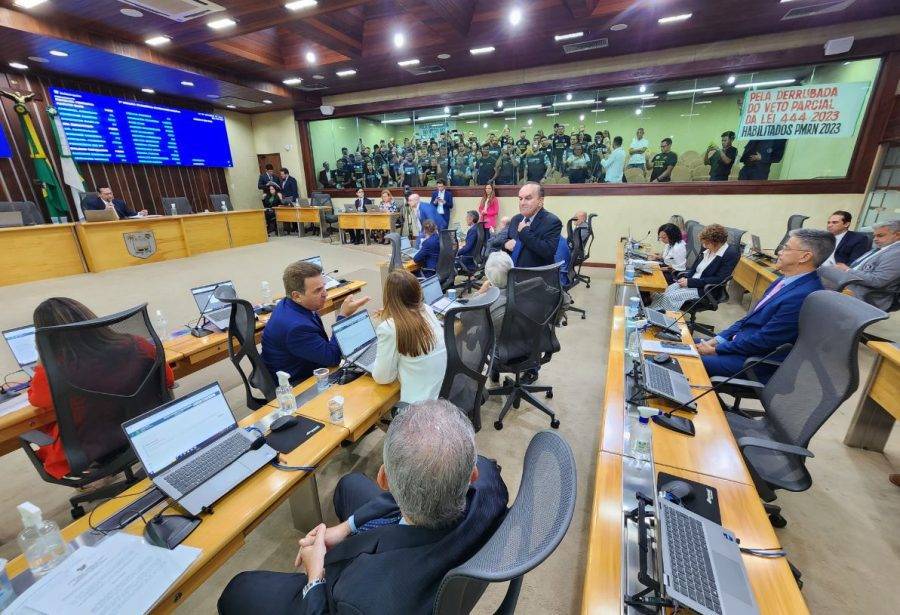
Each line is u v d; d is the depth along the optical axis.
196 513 1.02
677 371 1.71
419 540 0.68
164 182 7.71
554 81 6.23
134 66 5.45
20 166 5.88
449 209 7.51
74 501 1.66
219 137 8.25
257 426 1.43
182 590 0.91
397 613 0.62
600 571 0.86
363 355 1.91
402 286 1.59
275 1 3.81
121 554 0.91
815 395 1.32
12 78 5.66
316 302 1.93
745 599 0.73
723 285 3.37
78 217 6.43
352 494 1.27
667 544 0.84
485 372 1.95
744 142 5.59
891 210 4.70
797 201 5.36
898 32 4.48
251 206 9.27
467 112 7.50
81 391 1.38
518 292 2.11
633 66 5.73
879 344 1.96
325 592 0.79
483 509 0.72
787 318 1.84
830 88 5.03
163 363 1.61
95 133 6.46
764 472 1.40
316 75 6.60
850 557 1.52
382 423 2.28
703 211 5.88
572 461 0.67
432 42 5.13
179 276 5.43
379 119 8.33
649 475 1.13
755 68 5.15
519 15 4.46
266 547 1.61
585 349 3.45
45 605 0.79
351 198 8.83
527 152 7.08
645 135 6.48
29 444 1.47
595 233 6.58
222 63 5.88
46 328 1.29
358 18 5.11
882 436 2.08
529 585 1.45
